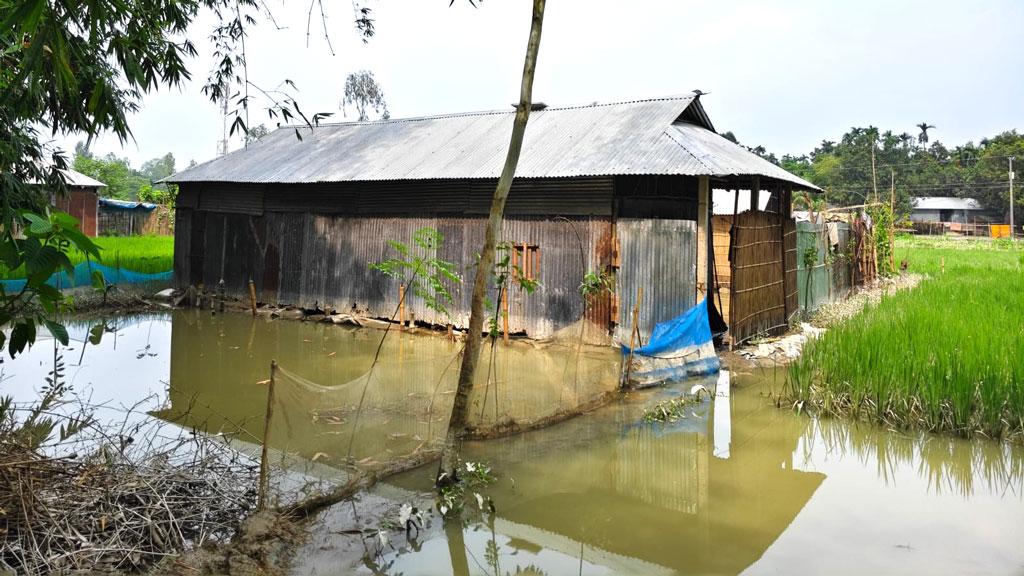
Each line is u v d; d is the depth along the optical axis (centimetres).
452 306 1381
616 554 493
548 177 1199
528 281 843
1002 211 6738
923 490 610
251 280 1689
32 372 1012
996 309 1191
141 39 609
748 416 836
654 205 1304
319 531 510
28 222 426
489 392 888
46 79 651
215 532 493
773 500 591
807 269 1541
